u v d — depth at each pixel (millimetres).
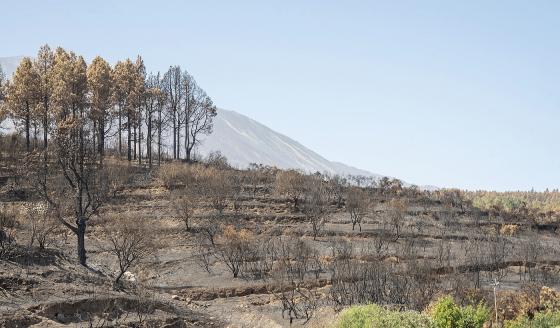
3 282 54375
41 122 99188
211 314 62375
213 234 84062
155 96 112625
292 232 89875
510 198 139000
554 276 78938
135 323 53562
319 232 90125
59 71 97375
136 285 66750
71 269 65375
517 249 91188
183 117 122500
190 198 90625
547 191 177000
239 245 76875
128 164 104875
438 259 80000
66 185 87562
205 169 106125
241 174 112188
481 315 43125
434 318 42625
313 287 70750
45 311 51219
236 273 74625
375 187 120438
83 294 56812
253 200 100062
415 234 92750
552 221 114000
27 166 91312
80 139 84375
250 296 69500
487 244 91438
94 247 79500
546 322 43969
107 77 104250
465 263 79625
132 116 110812
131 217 81688
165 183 99625
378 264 68500
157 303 59250
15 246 66438
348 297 63344
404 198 111188
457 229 99312
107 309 54375
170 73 120125
